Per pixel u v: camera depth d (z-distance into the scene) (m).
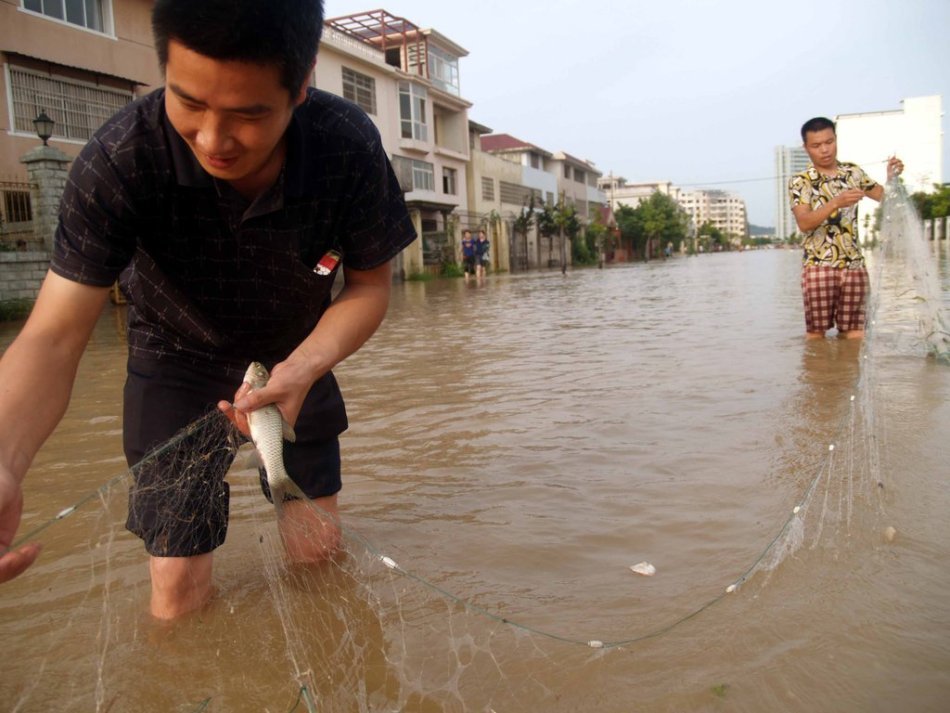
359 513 2.98
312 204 2.11
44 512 3.00
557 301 14.41
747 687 1.77
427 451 3.81
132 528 2.16
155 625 2.10
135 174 1.90
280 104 1.62
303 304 2.29
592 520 2.82
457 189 37.31
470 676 1.85
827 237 6.63
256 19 1.47
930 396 4.33
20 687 1.84
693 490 3.08
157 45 1.56
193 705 1.77
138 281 2.21
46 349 1.85
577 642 1.98
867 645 1.91
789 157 164.50
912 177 39.88
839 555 2.40
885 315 6.42
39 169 14.10
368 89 29.84
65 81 17.05
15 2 15.91
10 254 12.98
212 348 2.31
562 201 48.88
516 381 5.60
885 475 3.08
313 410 2.45
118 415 4.79
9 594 2.29
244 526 2.77
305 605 2.20
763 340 7.04
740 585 2.24
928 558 2.36
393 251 2.35
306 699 1.76
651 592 2.25
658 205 76.62
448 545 2.64
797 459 3.37
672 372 5.61
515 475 3.38
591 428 4.10
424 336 8.95
